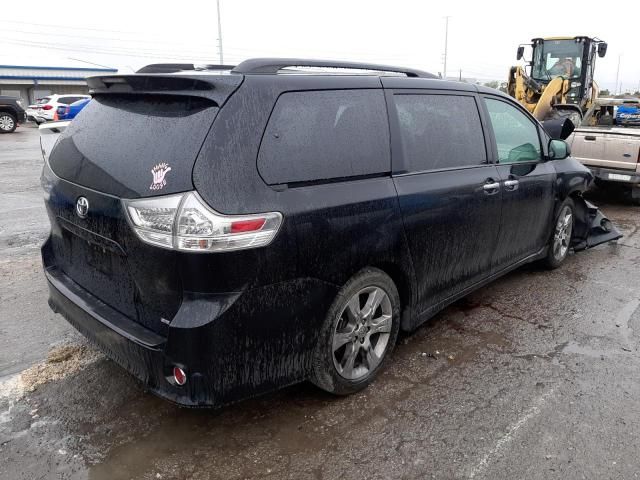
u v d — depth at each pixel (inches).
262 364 102.7
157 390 99.6
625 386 132.1
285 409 120.4
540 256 201.6
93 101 124.3
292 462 103.7
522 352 148.7
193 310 93.6
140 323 104.1
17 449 105.3
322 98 113.0
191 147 94.2
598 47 553.9
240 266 94.8
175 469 101.4
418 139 135.3
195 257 91.8
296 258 102.6
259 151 99.4
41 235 257.3
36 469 100.3
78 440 108.5
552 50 557.9
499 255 170.9
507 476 101.0
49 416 115.7
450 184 140.7
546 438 112.0
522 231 180.2
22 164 520.4
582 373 138.0
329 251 108.5
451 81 153.8
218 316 93.7
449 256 144.9
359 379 125.4
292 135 105.6
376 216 118.1
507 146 172.1
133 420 115.2
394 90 130.8
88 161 111.0
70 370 133.6
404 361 142.1
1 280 194.5
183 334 92.8
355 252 114.0
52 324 159.2
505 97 174.6
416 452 107.1
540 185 184.7
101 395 123.6
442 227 138.7
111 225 101.7
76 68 1786.4
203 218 91.2
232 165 95.4
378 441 110.2
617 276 211.6
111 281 108.7
